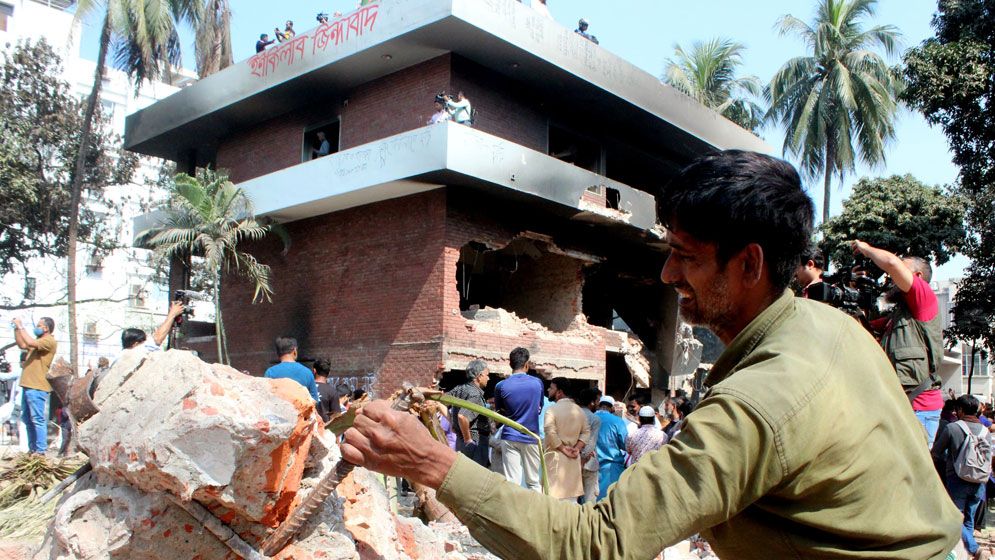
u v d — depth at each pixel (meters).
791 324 1.63
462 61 16.11
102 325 35.06
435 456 1.48
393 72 16.83
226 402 1.82
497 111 16.67
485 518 1.43
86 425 2.08
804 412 1.42
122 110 38.75
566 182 16.42
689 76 32.09
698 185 1.65
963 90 16.39
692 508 1.38
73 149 25.08
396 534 2.74
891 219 21.30
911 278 4.03
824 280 4.11
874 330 4.35
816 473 1.44
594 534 1.39
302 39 17.00
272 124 19.55
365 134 17.19
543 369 16.92
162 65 23.50
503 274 20.72
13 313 32.53
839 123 27.72
